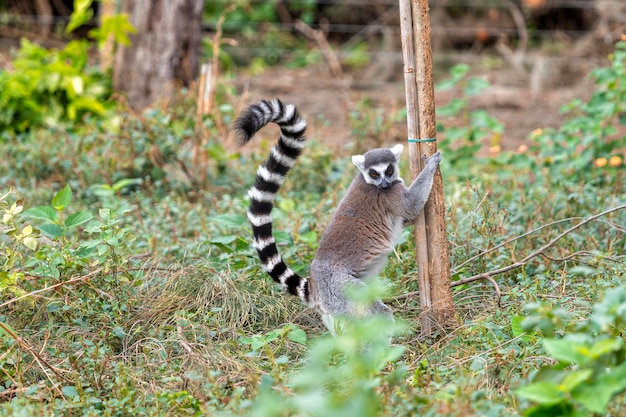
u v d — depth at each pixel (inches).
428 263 358.9
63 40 1122.7
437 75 1050.1
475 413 252.8
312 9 1176.2
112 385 309.4
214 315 372.5
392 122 673.0
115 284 385.1
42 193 537.6
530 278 397.1
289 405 255.1
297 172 601.6
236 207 512.4
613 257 393.4
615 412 243.4
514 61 1038.4
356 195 375.2
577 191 490.3
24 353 335.6
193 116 621.0
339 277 360.2
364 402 224.2
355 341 263.1
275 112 350.0
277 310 384.8
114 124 628.4
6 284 345.7
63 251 368.8
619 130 770.8
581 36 1101.7
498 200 476.1
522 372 300.4
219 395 285.1
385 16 1143.6
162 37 743.1
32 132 684.7
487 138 813.9
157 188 581.9
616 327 285.0
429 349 338.6
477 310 375.6
